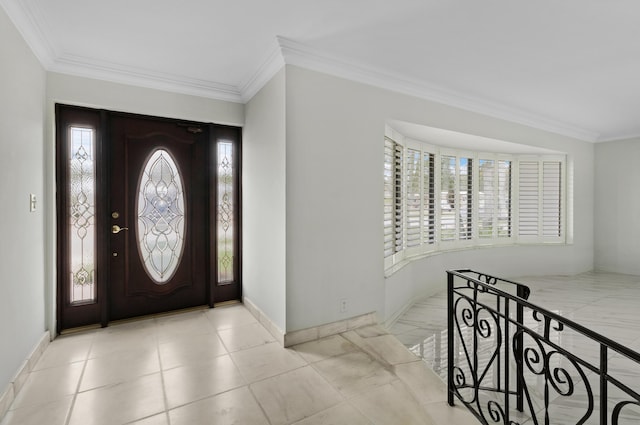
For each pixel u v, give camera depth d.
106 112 2.75
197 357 2.24
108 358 2.22
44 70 2.39
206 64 2.62
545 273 5.00
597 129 4.77
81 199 2.71
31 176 2.13
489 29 2.11
